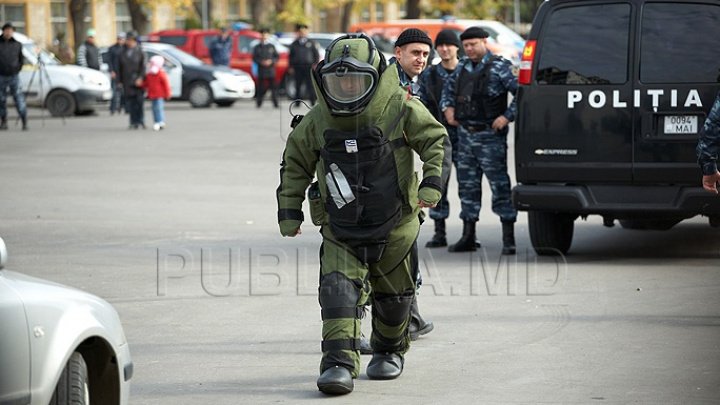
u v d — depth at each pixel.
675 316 18.86
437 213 26.14
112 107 72.25
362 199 14.42
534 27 23.80
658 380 15.07
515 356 16.50
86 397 11.07
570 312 19.31
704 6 22.89
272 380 15.50
